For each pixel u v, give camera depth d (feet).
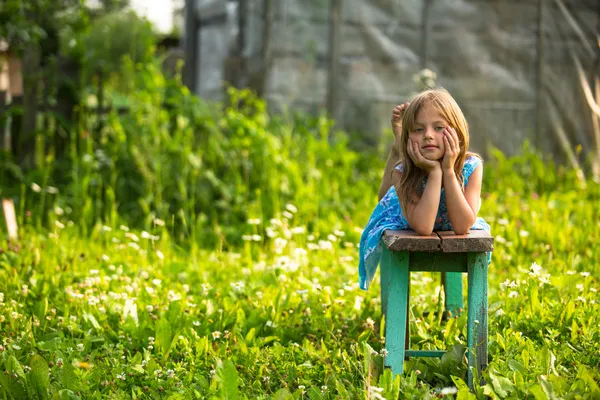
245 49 33.86
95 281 16.92
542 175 30.89
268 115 33.58
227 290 17.35
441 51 34.68
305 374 12.17
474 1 34.65
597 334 13.28
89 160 26.32
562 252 20.59
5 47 31.17
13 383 10.88
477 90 34.81
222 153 27.76
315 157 29.25
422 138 11.91
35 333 14.07
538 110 35.04
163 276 18.80
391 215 13.21
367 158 32.58
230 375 10.62
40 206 24.73
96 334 14.43
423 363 12.59
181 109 28.19
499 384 10.88
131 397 11.35
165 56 37.99
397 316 11.83
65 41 30.35
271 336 13.94
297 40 33.88
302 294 16.11
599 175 34.17
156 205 25.64
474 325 11.70
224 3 39.86
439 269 11.96
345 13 34.12
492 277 18.33
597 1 35.14
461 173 12.36
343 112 34.27
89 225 24.71
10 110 29.01
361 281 13.85
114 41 31.83
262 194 26.32
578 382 10.77
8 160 28.50
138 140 27.66
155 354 13.08
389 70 34.50
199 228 24.43
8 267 18.34
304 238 23.24
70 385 11.12
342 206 26.66
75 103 30.35
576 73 35.17
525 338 13.56
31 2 29.48
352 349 12.51
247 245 21.33
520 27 34.86
